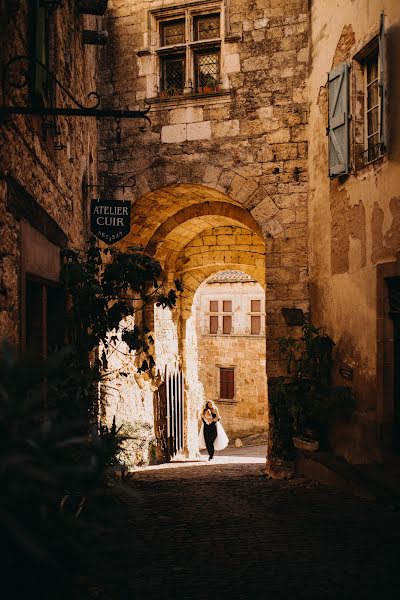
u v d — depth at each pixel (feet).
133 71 35.99
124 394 38.73
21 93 15.20
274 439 32.09
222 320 88.33
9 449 7.04
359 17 25.68
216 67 35.40
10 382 7.72
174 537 17.88
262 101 33.94
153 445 43.19
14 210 14.35
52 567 7.36
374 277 23.97
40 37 16.98
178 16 35.47
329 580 13.97
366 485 22.98
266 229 33.81
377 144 25.18
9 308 13.94
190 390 52.95
